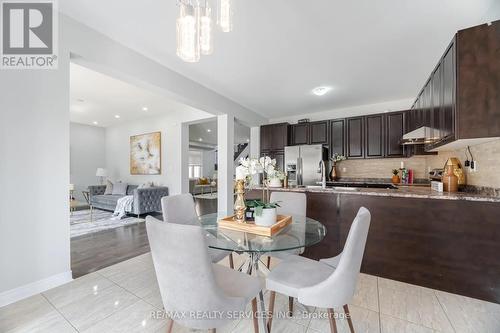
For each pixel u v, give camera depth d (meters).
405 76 3.31
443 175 2.52
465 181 2.43
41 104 1.95
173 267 1.04
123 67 2.52
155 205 5.36
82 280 2.18
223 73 3.24
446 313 1.71
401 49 2.58
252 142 5.70
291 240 1.54
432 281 2.09
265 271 1.89
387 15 2.02
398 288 2.09
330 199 2.60
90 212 5.52
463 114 1.72
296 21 2.11
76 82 3.75
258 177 4.39
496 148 1.88
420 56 2.73
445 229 2.04
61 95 2.05
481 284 1.90
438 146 2.33
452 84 1.84
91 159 7.31
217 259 1.88
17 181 1.82
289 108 5.00
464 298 1.92
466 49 1.71
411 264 2.18
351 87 3.74
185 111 5.48
